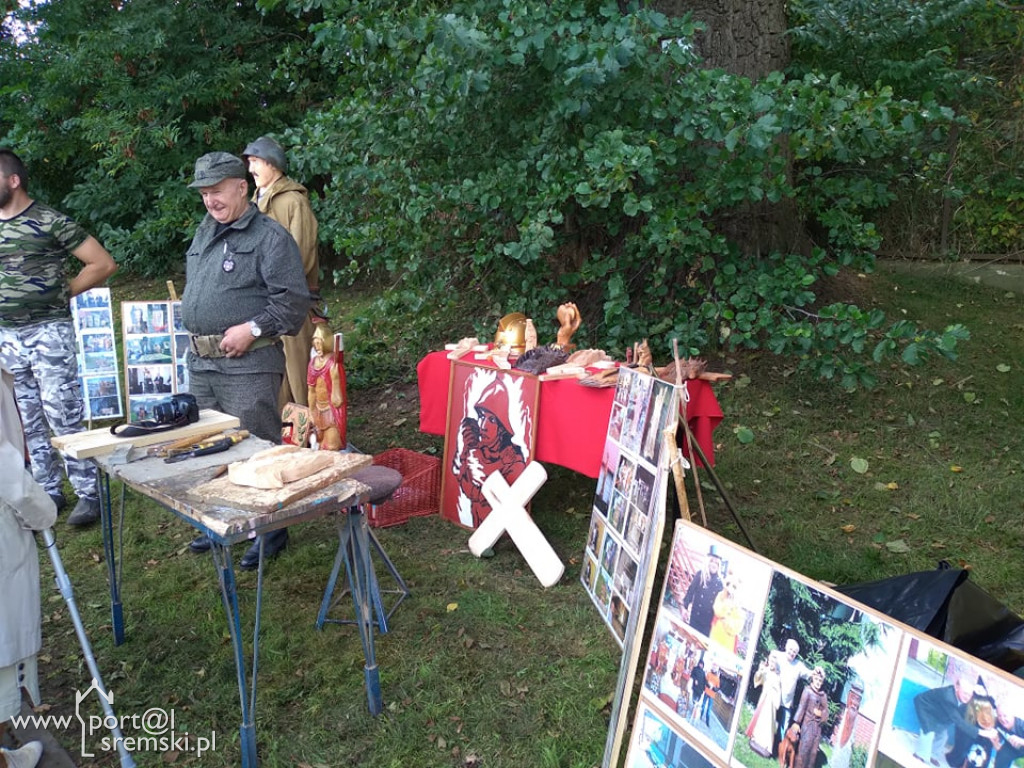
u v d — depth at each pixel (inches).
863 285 307.1
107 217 438.0
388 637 132.5
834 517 174.4
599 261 227.1
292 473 101.3
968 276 336.2
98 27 422.6
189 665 127.6
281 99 430.3
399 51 194.4
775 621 74.8
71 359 174.6
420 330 269.1
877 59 261.0
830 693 68.6
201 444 116.8
